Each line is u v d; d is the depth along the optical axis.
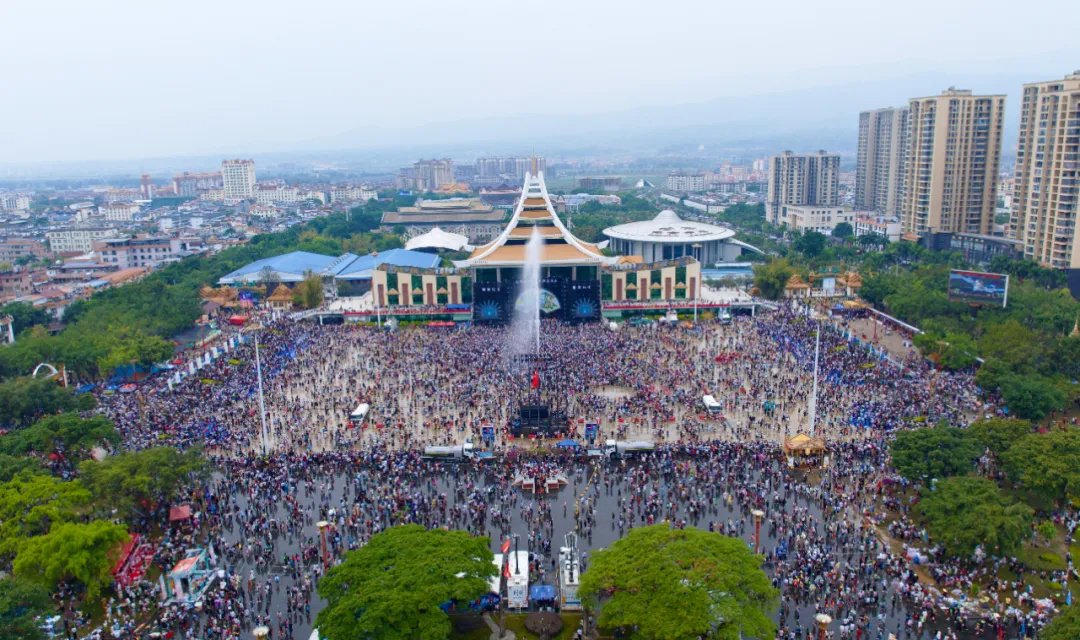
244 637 76.44
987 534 81.62
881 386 145.38
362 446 121.62
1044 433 115.12
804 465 112.25
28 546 81.12
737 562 72.12
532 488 106.56
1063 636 65.06
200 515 99.56
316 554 90.44
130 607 81.31
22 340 168.62
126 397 146.62
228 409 138.00
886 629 75.81
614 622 68.00
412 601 66.50
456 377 156.25
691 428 126.31
